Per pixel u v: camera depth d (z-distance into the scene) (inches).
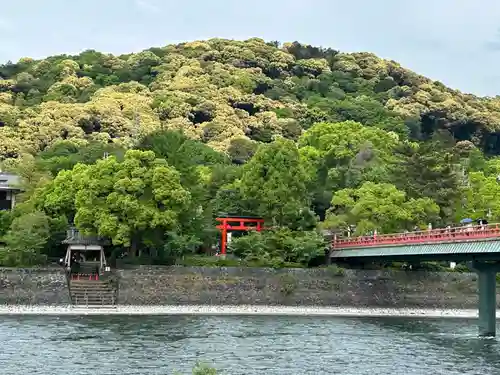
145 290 4308.6
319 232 4970.5
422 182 5182.1
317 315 4382.4
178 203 4429.1
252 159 5064.0
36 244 4375.0
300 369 2556.6
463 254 3528.5
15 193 5236.2
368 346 3095.5
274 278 4530.0
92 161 5866.1
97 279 4315.9
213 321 3855.8
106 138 7549.2
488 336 3516.2
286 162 5017.2
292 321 3973.9
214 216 5036.9
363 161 5674.2
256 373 2471.7
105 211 4365.2
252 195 4960.6
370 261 4766.2
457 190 5147.6
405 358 2817.4
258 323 3821.4
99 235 4379.9
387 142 6427.2
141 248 4788.4
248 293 4463.6
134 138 7603.4
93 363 2564.0
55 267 4335.6
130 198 4335.6
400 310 4633.4
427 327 3897.6
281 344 3085.6
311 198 5595.5
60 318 3801.7
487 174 6766.7
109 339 3078.2
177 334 3282.5
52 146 7057.1
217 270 4461.1
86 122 7810.0
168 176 4443.9
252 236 4744.1
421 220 4825.3
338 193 5049.2
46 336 3122.5
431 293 4722.0
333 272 4630.9
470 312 4712.1
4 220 4690.0
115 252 4751.5
